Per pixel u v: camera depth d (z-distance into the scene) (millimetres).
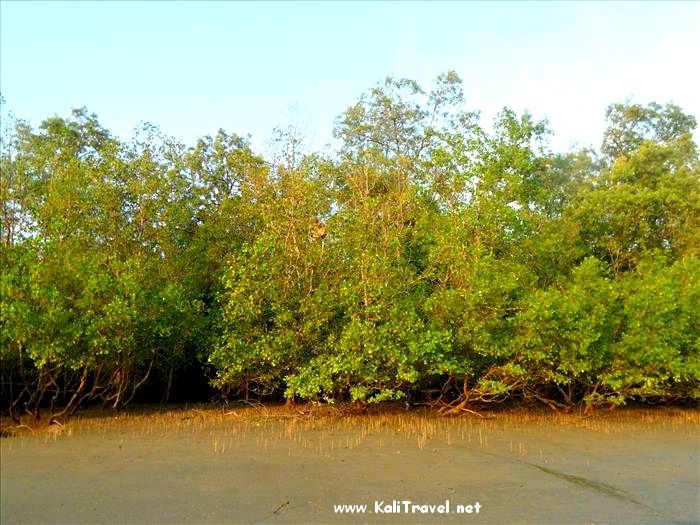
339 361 17141
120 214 18984
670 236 30062
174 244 20000
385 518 9445
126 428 16141
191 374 23172
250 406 20594
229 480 11172
